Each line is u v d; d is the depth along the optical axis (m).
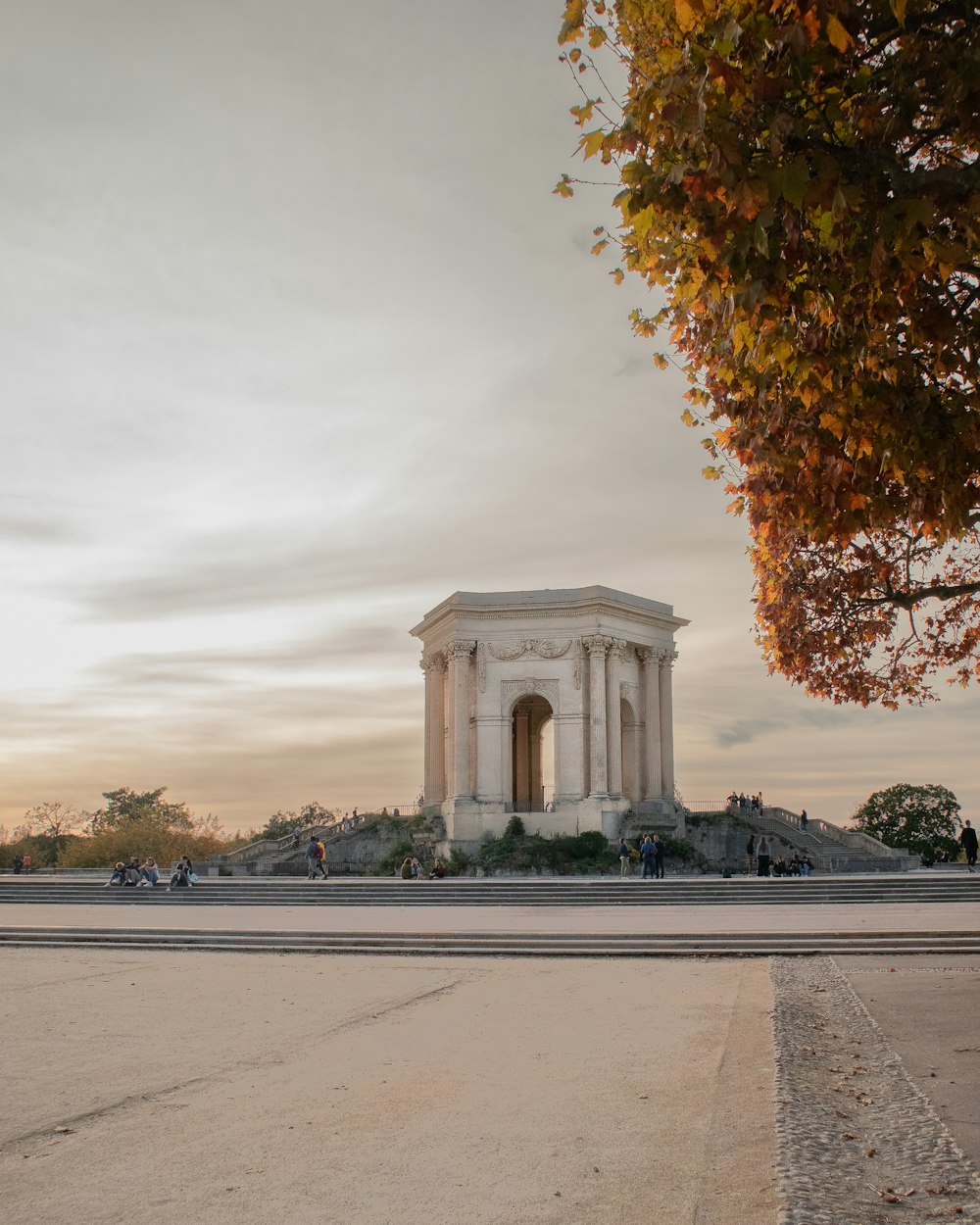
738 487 22.08
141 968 30.17
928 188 11.66
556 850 77.62
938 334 12.51
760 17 11.41
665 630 93.50
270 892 54.59
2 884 61.34
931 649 25.77
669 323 19.11
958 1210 9.42
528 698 98.38
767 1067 15.44
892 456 13.50
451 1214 9.83
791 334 13.48
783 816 87.44
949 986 23.19
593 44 14.38
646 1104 13.59
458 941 33.84
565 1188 10.47
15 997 24.33
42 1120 13.41
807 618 23.62
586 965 29.56
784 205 12.01
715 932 33.50
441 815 87.12
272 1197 10.39
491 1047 17.62
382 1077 15.49
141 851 97.25
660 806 87.56
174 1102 14.26
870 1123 12.48
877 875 56.28
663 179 12.27
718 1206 9.77
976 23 11.61
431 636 94.38
